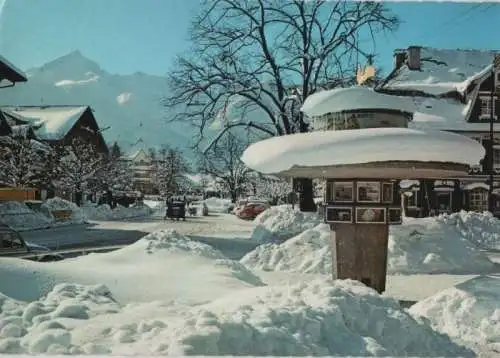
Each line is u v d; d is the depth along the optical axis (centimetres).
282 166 855
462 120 4291
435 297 796
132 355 427
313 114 950
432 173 889
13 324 498
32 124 4856
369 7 2836
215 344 441
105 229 3120
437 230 1506
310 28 2988
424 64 4816
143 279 827
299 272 1278
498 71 4247
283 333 476
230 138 3180
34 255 1262
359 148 812
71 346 452
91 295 634
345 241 938
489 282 802
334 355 484
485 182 4297
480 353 612
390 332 556
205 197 9731
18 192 3897
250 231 2977
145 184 9712
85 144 5731
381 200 929
